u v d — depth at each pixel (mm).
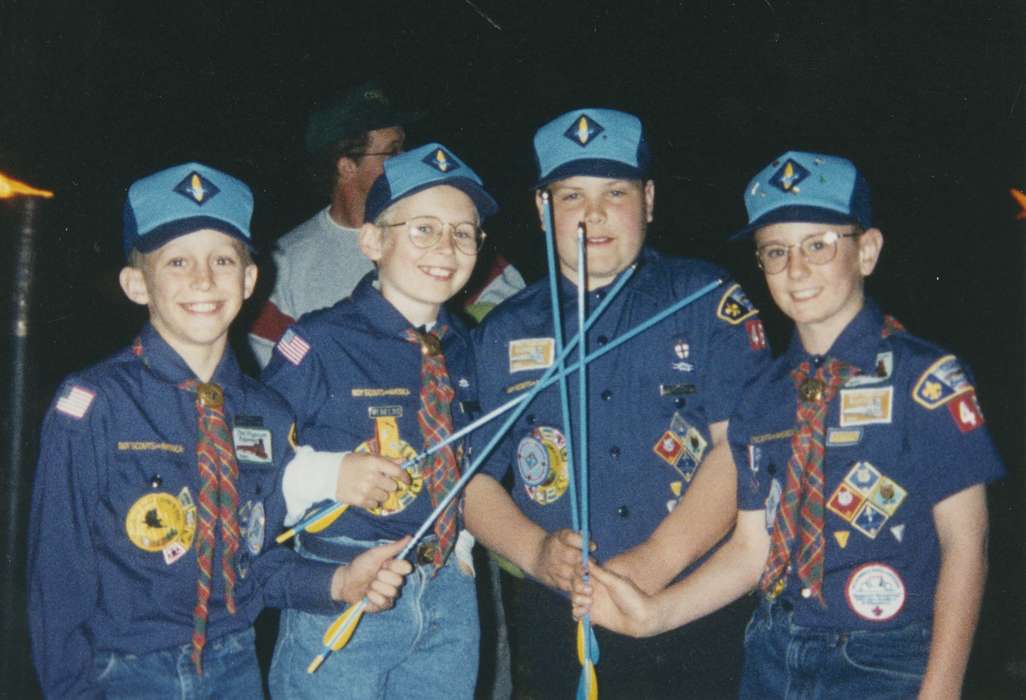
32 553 2816
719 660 3309
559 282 3428
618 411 3285
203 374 3049
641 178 3279
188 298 2957
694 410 3281
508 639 3961
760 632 2938
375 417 3258
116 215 5969
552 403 3332
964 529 2742
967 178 6773
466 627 3295
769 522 2982
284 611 3303
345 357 3279
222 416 2963
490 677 3771
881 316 2943
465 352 3424
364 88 4027
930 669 2701
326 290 4020
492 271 4281
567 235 3275
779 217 2902
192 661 2854
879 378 2844
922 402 2785
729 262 6797
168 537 2861
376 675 3178
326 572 3105
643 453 3271
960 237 6742
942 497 2756
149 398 2928
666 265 3441
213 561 2902
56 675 2777
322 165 4047
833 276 2885
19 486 4113
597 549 3271
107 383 2885
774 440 2979
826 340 2957
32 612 2799
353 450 3238
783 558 2854
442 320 3424
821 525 2811
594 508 3279
